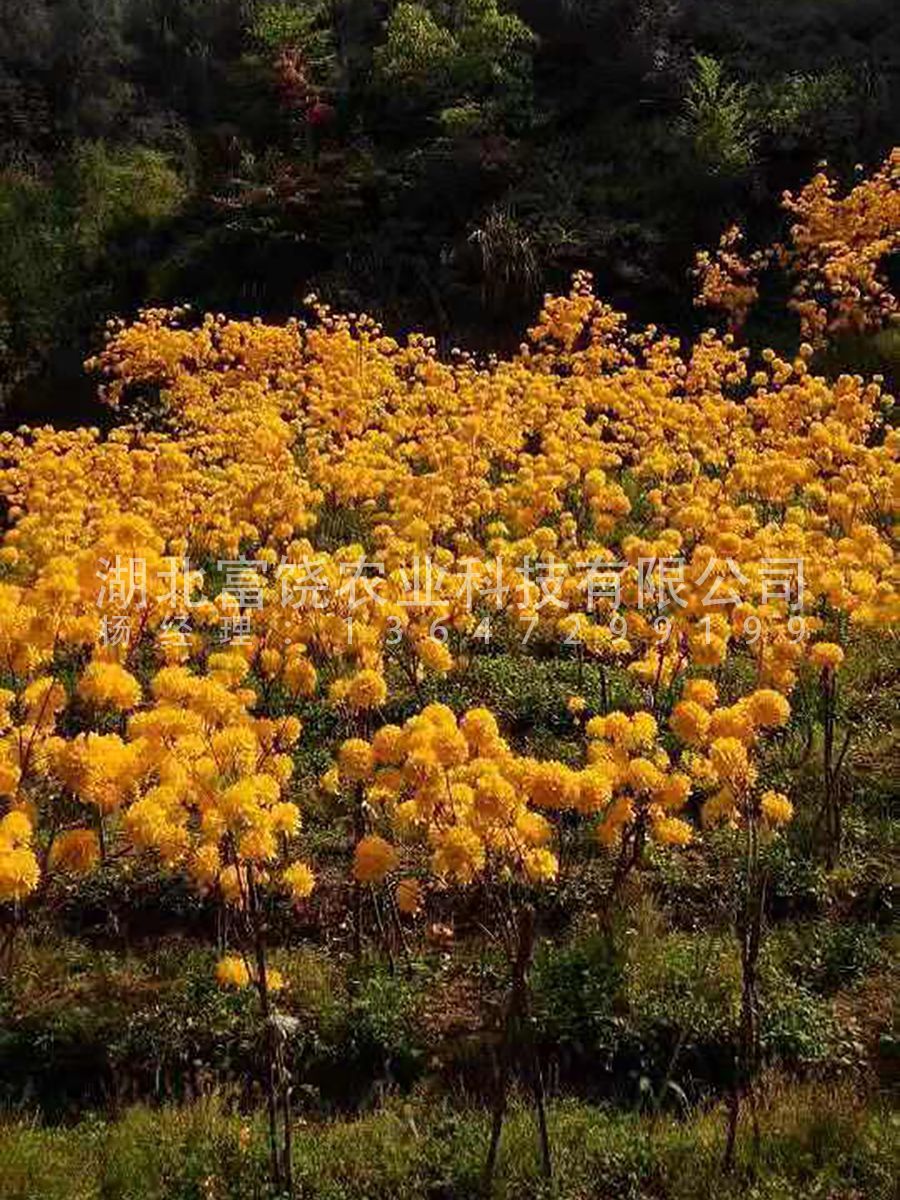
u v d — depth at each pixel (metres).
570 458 9.17
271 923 5.29
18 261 21.22
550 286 16.88
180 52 26.64
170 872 5.49
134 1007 4.79
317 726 6.76
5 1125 4.28
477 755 4.20
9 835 3.89
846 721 6.58
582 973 4.80
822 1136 4.05
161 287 19.86
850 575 6.11
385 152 20.97
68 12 26.84
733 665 7.09
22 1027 4.68
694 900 5.38
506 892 5.28
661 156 18.78
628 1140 4.09
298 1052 4.59
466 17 23.03
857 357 13.52
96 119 24.69
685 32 21.55
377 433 10.61
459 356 16.39
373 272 18.34
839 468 8.42
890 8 21.28
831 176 17.28
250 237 19.52
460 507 8.47
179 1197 3.89
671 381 12.05
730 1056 4.54
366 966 4.98
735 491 8.41
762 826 5.48
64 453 11.52
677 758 6.02
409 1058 4.57
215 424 11.52
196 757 4.20
